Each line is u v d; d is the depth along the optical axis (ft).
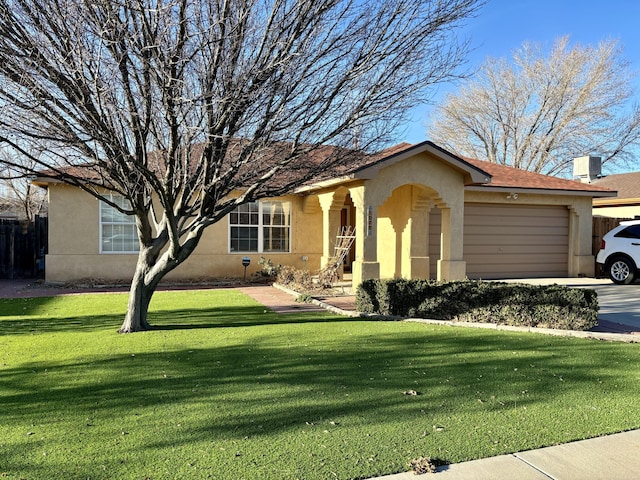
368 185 37.27
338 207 46.68
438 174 39.29
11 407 13.69
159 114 20.18
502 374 16.98
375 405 13.92
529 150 104.73
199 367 17.70
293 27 20.30
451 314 27.30
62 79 17.67
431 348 20.68
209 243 49.11
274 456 10.79
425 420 12.85
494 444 11.47
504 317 25.99
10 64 17.07
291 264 52.34
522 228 50.60
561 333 23.52
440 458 10.77
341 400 14.32
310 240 53.36
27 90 17.69
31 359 18.72
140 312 24.61
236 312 30.55
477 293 26.76
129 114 19.15
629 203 67.36
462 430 12.23
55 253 44.47
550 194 49.52
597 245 54.95
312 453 10.94
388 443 11.47
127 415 13.10
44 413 13.24
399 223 46.55
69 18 16.93
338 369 17.49
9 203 86.07
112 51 17.51
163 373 16.93
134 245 46.65
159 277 24.72
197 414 13.19
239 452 10.97
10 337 22.71
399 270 46.70
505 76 104.73
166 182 21.91
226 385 15.66
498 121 107.24
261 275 49.03
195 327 25.38
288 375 16.75
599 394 14.93
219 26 19.26
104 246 45.75
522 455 10.99
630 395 14.84
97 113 18.95
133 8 16.96
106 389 15.25
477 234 48.98
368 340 22.13
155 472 10.07
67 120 19.67
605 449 11.32
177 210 23.97
